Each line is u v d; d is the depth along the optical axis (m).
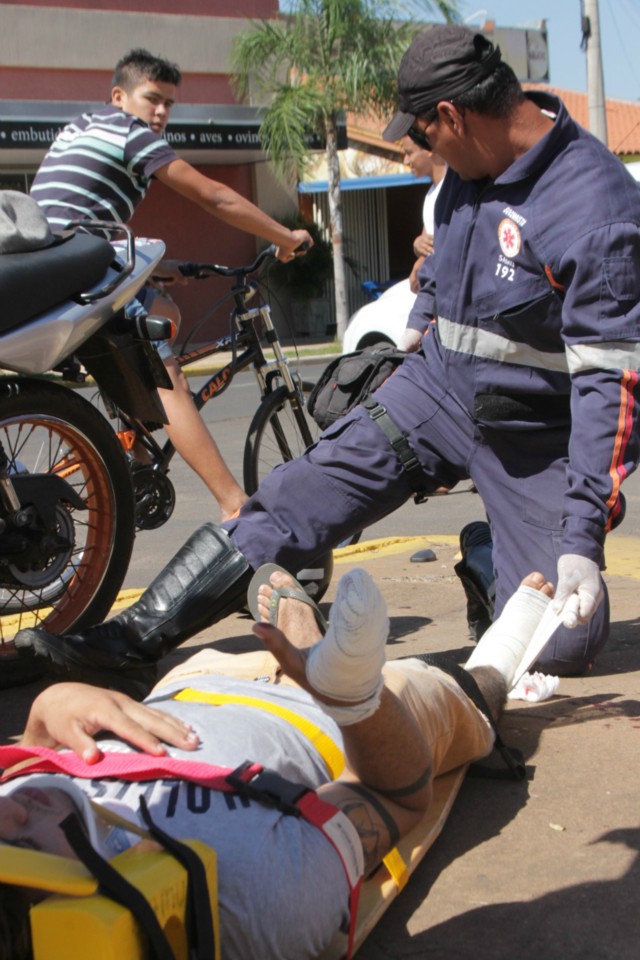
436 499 7.17
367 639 1.76
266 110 19.77
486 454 3.26
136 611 3.24
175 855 1.63
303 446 5.73
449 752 2.51
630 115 29.91
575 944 2.03
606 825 2.45
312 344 20.64
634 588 4.50
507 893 2.21
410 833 2.30
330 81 18.86
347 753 2.09
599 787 2.63
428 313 3.95
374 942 2.07
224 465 4.45
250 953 1.76
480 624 3.73
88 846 1.54
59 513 3.64
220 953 1.74
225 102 20.48
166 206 20.44
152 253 3.82
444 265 3.17
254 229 4.50
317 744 2.19
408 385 3.34
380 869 2.15
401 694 2.27
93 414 3.71
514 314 3.02
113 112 4.38
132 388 3.72
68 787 1.72
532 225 2.92
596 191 2.87
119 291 3.52
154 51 19.59
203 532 3.27
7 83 18.38
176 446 4.43
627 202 2.87
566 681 3.38
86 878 1.52
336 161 19.72
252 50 19.06
